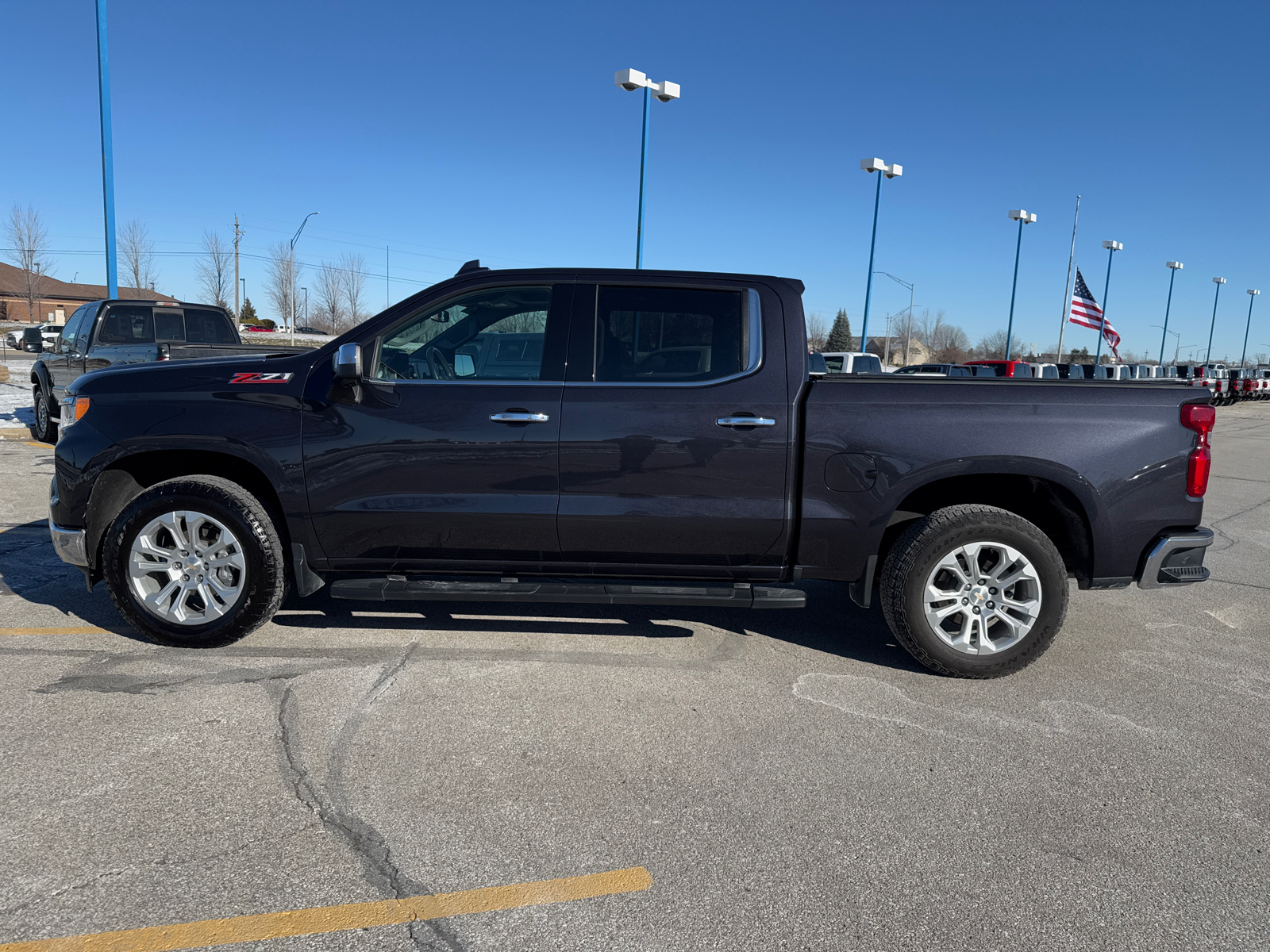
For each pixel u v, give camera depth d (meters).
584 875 2.39
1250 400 46.19
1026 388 3.78
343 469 3.85
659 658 4.11
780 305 3.89
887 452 3.76
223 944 2.07
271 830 2.56
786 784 2.93
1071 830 2.69
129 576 3.93
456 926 2.17
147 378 4.00
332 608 4.74
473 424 3.81
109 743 3.08
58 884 2.28
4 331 52.41
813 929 2.19
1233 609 5.25
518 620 4.63
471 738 3.21
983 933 2.19
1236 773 3.09
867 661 4.14
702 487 3.82
